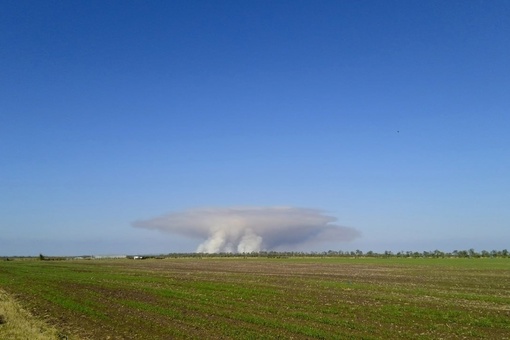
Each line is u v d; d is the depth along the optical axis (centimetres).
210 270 10150
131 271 9531
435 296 4838
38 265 12538
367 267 11581
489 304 4216
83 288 5647
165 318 3369
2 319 3238
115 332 2873
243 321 3241
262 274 8600
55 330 2920
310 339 2661
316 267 11700
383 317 3431
